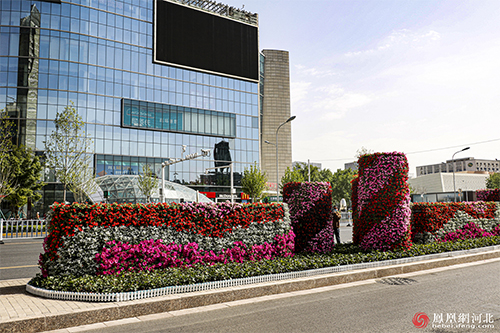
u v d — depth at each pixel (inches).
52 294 235.1
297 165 2305.6
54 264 262.7
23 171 1250.0
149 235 291.0
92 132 1683.1
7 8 1574.8
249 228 342.6
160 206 299.7
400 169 420.5
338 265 337.1
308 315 220.4
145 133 1852.9
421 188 2989.7
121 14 1815.9
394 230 410.0
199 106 2050.9
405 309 231.3
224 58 2113.7
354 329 193.2
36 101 1573.6
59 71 1626.5
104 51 1752.0
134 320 213.0
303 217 411.5
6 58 1553.9
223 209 330.0
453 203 506.3
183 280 255.6
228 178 2112.5
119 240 278.8
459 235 502.0
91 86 1699.1
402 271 360.8
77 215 268.7
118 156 1749.5
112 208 279.6
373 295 271.3
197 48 2007.9
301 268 315.6
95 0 1739.7
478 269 377.4
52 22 1630.2
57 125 1286.9
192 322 208.7
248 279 277.3
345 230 1064.8
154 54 1856.5
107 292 230.2
